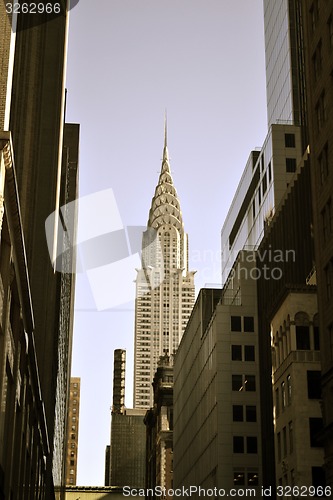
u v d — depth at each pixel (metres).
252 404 127.25
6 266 50.22
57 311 132.62
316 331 93.81
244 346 130.62
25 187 107.94
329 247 79.25
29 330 65.62
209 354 137.12
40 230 110.12
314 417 89.25
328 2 81.25
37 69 111.56
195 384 151.25
